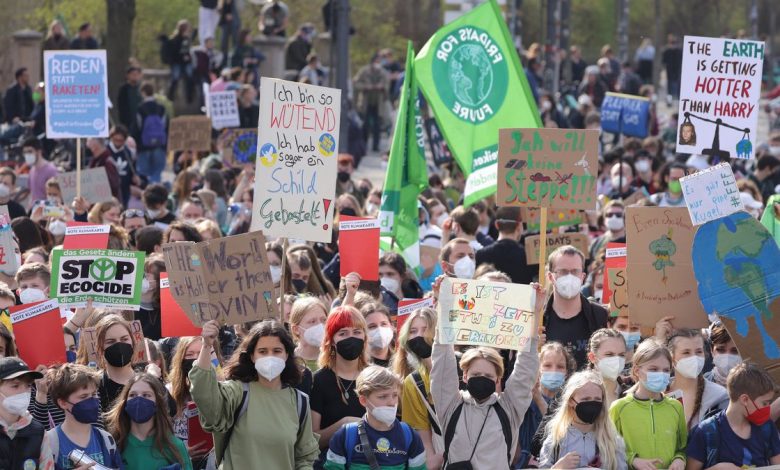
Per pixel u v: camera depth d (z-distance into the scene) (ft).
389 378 79.10
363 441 79.56
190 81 302.04
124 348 84.43
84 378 76.28
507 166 105.91
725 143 110.22
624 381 94.68
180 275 86.02
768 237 91.40
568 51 397.60
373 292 108.68
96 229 109.19
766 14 572.92
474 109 141.79
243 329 97.40
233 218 171.73
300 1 439.63
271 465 78.38
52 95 150.51
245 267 84.74
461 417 80.69
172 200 178.09
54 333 87.40
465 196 141.49
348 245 109.09
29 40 317.42
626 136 238.48
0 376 74.28
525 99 141.28
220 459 79.46
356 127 280.72
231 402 78.43
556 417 81.87
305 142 96.27
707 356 100.27
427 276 131.34
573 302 96.43
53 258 96.78
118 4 289.33
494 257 121.08
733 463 82.74
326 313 92.38
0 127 265.54
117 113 288.30
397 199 130.52
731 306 91.40
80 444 77.05
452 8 407.85
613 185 189.16
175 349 91.09
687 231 96.63
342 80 218.18
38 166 179.52
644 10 557.33
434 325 86.69
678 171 158.92
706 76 109.91
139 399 78.84
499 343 82.94
